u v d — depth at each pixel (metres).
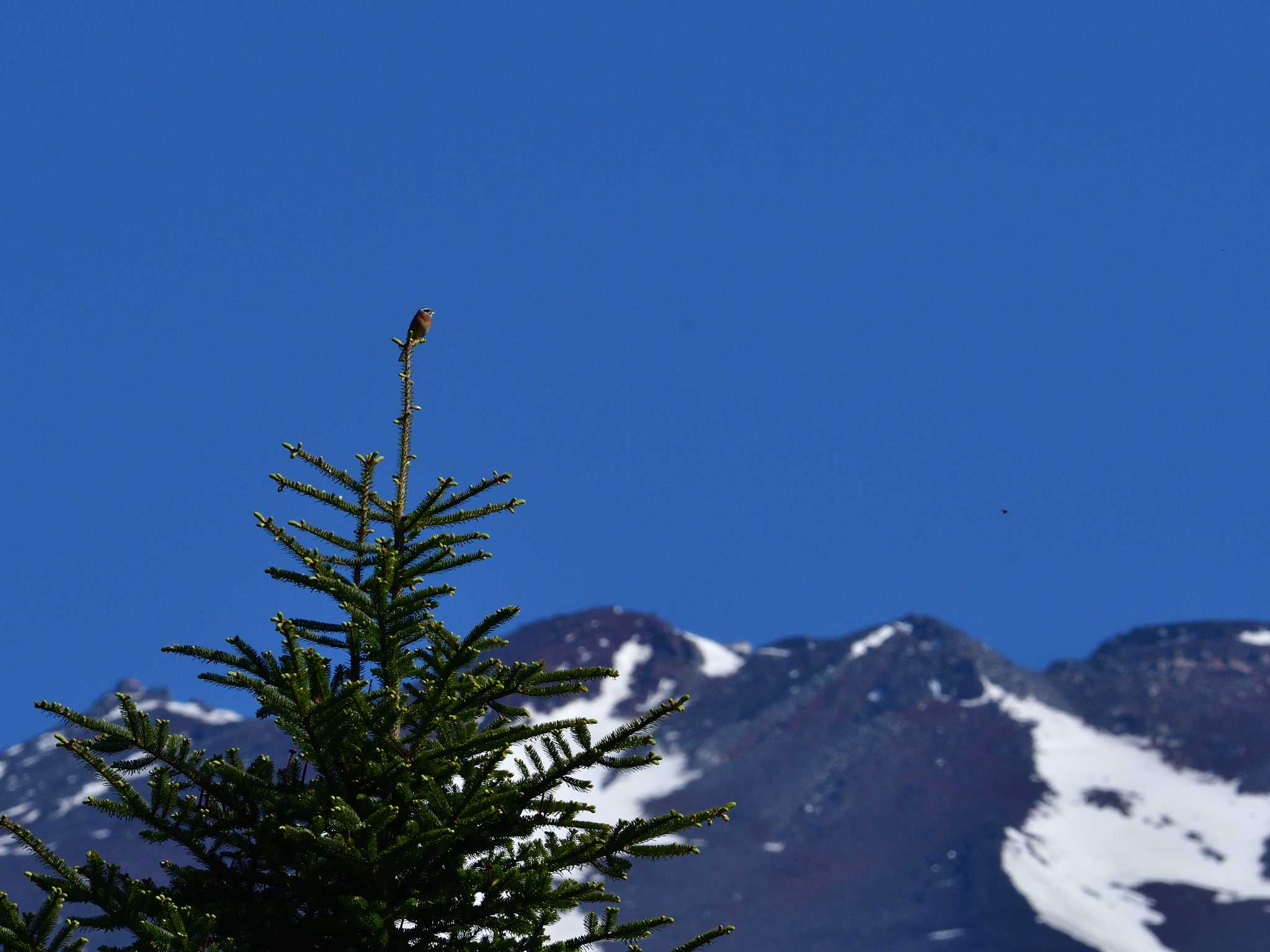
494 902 24.91
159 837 25.20
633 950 25.30
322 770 25.38
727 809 24.75
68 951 21.55
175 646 24.94
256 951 25.47
